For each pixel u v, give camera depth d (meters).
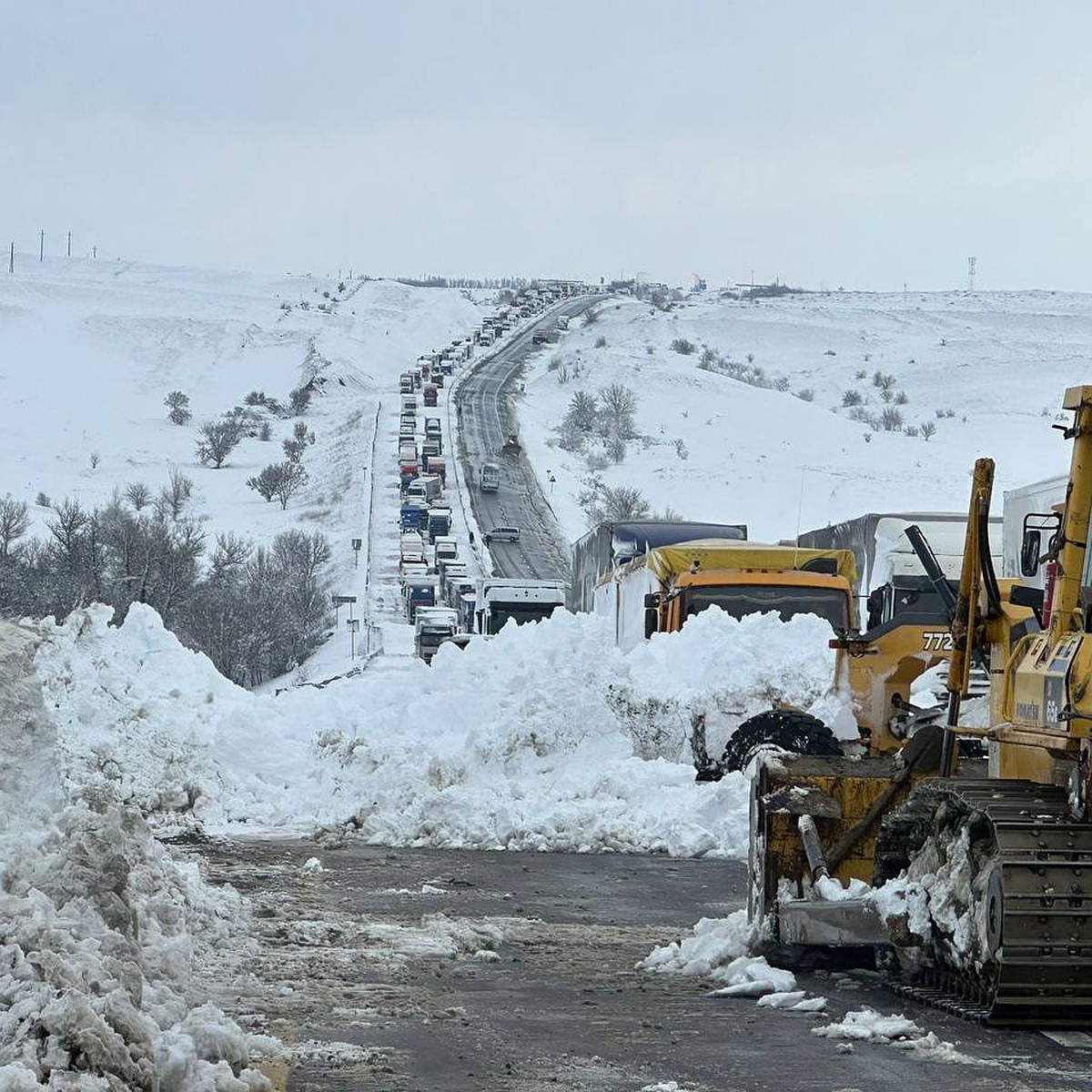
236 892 32.38
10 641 22.27
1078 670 21.97
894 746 43.66
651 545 97.12
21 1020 15.03
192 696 53.38
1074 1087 18.42
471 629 155.25
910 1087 18.36
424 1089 18.30
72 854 18.53
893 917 24.91
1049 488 58.91
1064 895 20.94
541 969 26.86
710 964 26.64
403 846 45.22
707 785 46.19
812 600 63.97
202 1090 15.98
